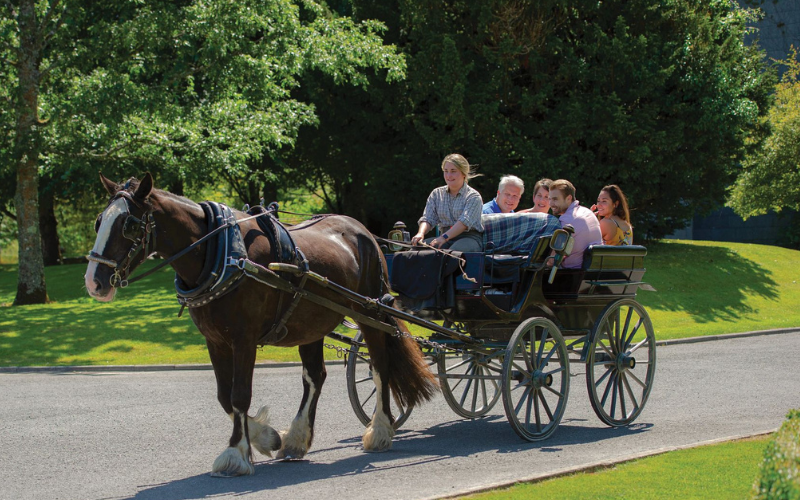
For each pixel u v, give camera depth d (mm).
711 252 26062
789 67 38625
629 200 22359
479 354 7617
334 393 9586
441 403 9297
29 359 12750
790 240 40406
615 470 5504
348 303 6695
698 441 6781
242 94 18484
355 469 5977
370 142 25328
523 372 6992
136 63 17516
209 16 16641
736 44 23859
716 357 12812
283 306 6070
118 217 5312
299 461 6332
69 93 17062
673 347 14477
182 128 18531
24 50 17172
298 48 18984
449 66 20562
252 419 6250
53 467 6090
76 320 15938
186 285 5805
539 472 5734
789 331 16906
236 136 18766
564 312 7691
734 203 35656
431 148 22016
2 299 22703
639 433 7293
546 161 20781
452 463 6133
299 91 24719
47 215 33344
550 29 21297
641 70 21375
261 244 5969
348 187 30719
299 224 6816
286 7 18125
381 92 22875
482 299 7121
